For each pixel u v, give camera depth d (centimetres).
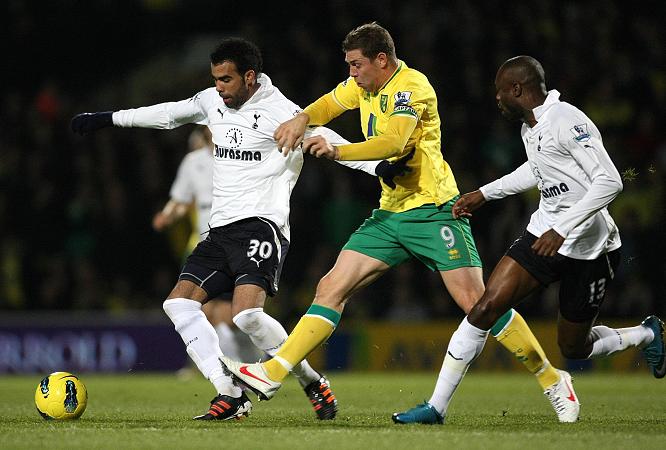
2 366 5119
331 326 2178
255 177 2305
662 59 6525
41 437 1805
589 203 1991
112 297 5769
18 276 5872
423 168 2233
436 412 2094
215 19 7506
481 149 6069
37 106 6594
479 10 6575
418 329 5294
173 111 2383
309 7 6975
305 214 5872
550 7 6619
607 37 6519
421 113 2164
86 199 6019
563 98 6256
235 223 2294
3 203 6094
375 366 5297
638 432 1934
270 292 2302
